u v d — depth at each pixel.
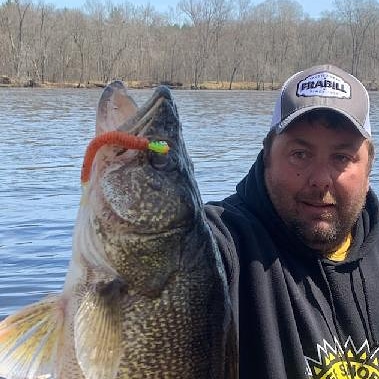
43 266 2.56
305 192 0.98
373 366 1.00
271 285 0.97
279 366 0.94
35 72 21.16
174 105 0.87
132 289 0.80
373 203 1.06
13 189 4.25
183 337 0.81
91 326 0.78
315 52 23.33
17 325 0.80
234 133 8.20
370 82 22.81
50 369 0.79
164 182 0.82
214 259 0.85
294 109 0.96
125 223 0.81
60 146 6.57
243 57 22.64
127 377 0.79
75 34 21.47
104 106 0.83
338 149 0.97
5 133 7.78
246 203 1.04
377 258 1.04
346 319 1.00
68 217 3.44
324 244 1.00
